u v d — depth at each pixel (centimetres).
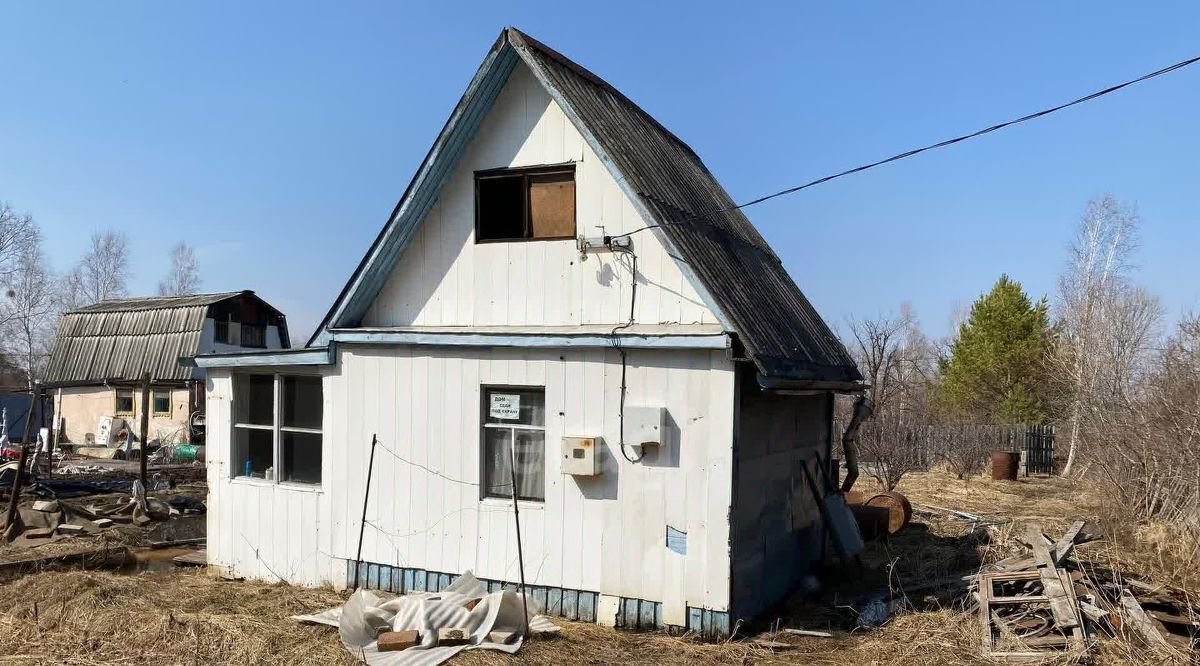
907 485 2158
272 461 1076
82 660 720
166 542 1381
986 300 3503
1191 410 1320
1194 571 1020
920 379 4534
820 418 1166
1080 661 684
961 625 786
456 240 984
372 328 1010
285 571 1038
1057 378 2916
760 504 896
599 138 888
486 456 930
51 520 1446
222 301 3369
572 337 854
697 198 1091
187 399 3123
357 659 710
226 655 732
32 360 5184
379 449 978
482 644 743
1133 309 2834
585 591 857
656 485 827
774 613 909
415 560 949
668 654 751
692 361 817
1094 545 1161
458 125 940
